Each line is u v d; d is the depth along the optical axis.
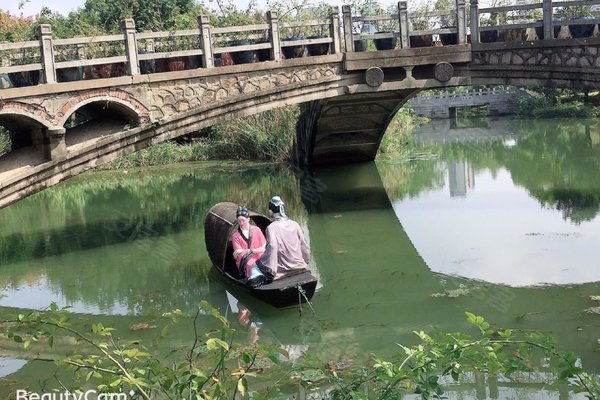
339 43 14.77
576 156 22.47
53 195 22.14
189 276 11.30
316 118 19.48
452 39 15.01
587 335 7.62
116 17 26.69
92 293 10.63
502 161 22.69
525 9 14.29
